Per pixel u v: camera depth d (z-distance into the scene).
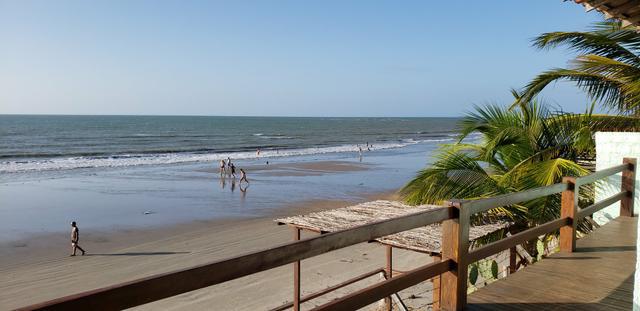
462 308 3.62
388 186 31.73
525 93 8.73
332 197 27.59
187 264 15.32
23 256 15.95
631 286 4.32
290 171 39.31
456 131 9.05
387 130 132.62
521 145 8.60
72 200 25.73
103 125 133.75
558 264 4.95
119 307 1.83
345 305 2.85
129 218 21.62
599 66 8.00
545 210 7.69
